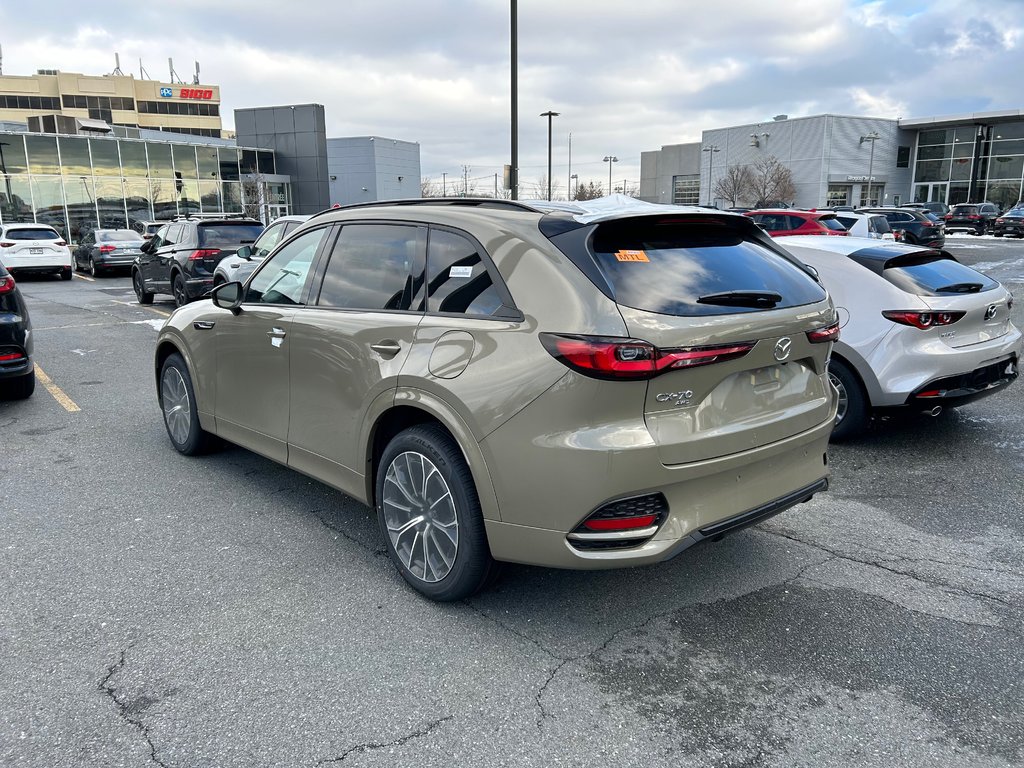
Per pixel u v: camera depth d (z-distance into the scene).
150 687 2.76
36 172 31.84
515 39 15.38
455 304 3.19
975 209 42.66
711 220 3.32
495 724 2.57
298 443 4.06
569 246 2.92
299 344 3.91
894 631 3.15
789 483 3.29
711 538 2.99
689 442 2.82
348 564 3.75
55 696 2.70
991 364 5.38
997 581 3.58
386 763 2.38
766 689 2.77
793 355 3.21
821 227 17.25
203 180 38.38
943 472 5.07
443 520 3.24
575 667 2.90
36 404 6.95
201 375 4.89
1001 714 2.62
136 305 15.18
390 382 3.32
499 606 3.36
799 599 3.42
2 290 6.45
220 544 3.97
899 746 2.46
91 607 3.32
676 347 2.74
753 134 65.12
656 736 2.51
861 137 60.94
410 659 2.95
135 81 108.75
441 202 3.61
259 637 3.10
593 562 2.81
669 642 3.08
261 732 2.52
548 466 2.79
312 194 43.41
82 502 4.55
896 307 5.20
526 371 2.83
